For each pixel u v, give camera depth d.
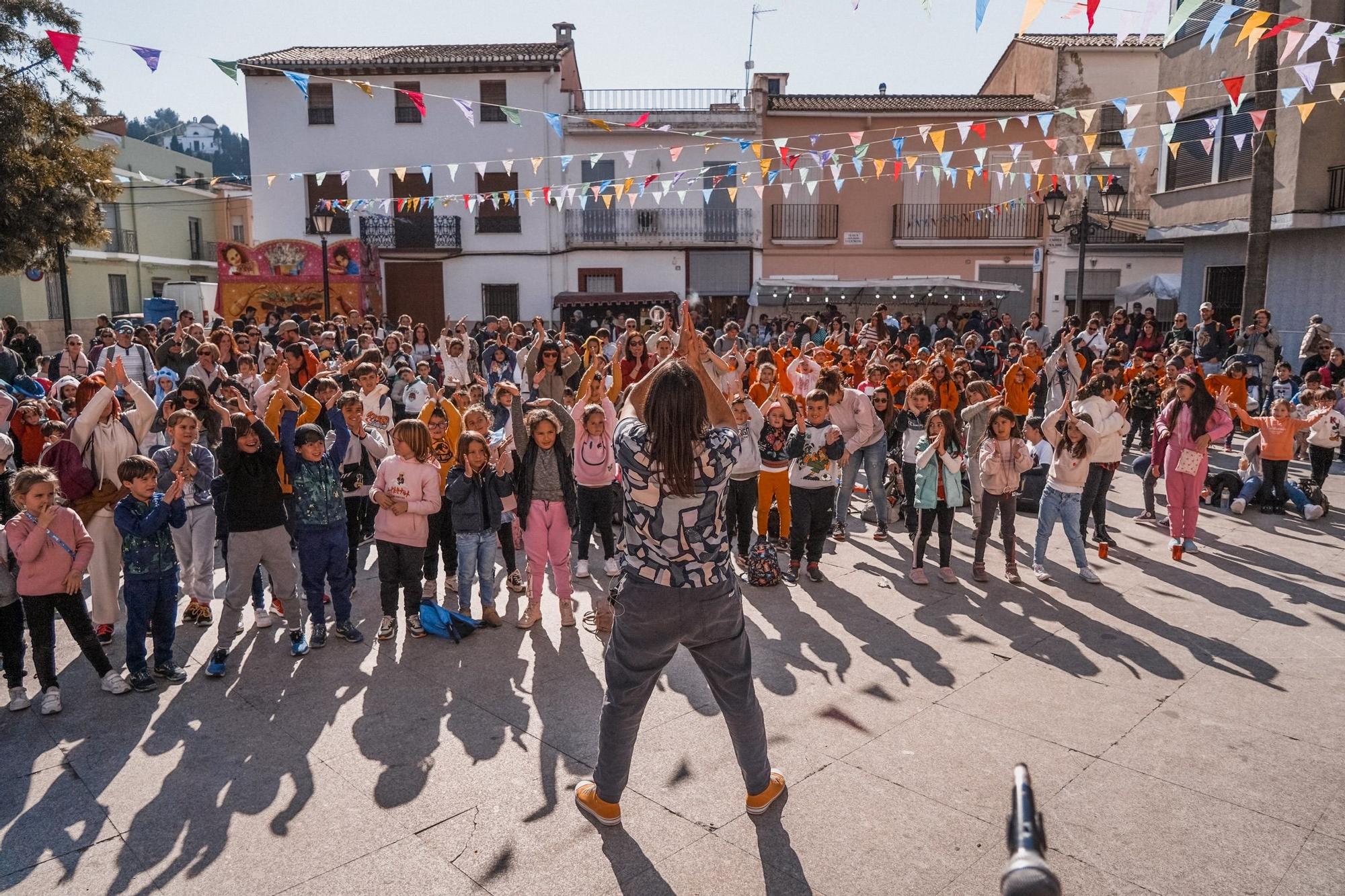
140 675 5.02
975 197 26.41
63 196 17.78
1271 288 16.50
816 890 3.22
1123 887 3.23
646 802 3.80
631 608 3.29
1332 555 7.48
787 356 11.47
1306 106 8.25
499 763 4.15
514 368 11.58
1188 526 7.57
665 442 3.08
